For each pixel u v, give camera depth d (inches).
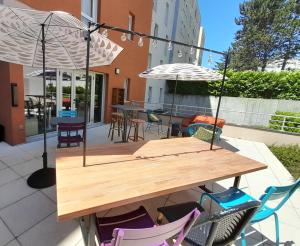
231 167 77.8
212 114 424.5
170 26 522.9
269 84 379.6
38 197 94.6
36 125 199.9
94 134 223.0
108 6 248.4
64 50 119.2
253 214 50.6
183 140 113.1
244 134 264.7
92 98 262.8
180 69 148.4
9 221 78.2
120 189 53.3
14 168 121.7
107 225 55.9
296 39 641.6
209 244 49.4
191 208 67.9
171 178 63.1
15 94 156.6
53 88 211.9
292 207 104.2
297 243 78.9
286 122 266.4
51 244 69.0
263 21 677.9
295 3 617.6
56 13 80.4
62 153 76.9
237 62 731.4
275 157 195.0
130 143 98.0
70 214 42.2
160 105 486.6
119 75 295.7
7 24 89.3
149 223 58.1
